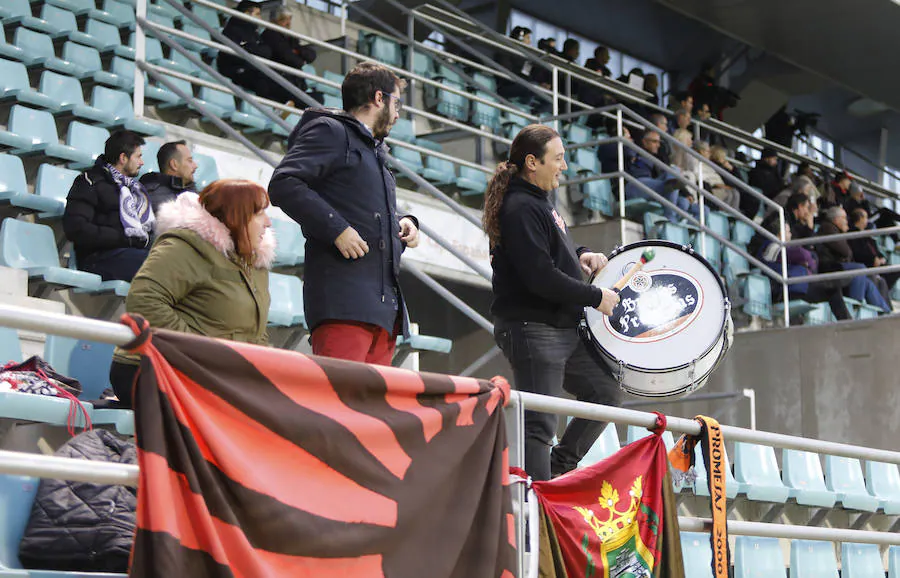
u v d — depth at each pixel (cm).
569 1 1427
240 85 867
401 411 263
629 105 1212
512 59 1147
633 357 361
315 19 1143
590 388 375
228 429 227
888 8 1248
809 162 1392
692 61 1576
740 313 889
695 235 952
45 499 273
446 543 266
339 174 318
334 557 238
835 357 766
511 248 352
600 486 328
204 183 679
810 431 768
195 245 300
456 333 860
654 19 1511
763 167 1197
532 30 1423
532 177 358
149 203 516
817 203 1274
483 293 870
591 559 318
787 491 589
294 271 646
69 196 501
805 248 961
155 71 701
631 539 331
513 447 302
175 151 543
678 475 360
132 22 868
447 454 271
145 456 207
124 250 501
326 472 242
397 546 254
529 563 299
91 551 269
